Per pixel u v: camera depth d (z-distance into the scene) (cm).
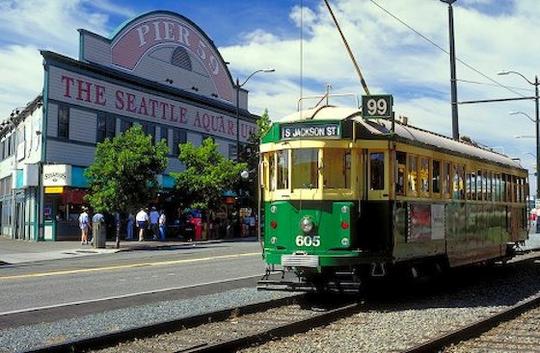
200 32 4734
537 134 4422
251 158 4416
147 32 4188
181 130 4462
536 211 4391
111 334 878
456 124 2630
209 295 1401
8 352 835
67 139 3603
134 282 1664
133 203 3117
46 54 3475
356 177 1216
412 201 1298
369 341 901
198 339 916
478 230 1633
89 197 3152
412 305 1253
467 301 1312
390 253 1217
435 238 1384
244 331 978
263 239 1301
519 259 2261
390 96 1253
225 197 4275
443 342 869
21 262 2484
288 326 954
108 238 3812
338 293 1312
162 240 3741
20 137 4022
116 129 3912
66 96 3597
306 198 1220
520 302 1237
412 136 1334
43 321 1089
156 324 957
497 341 908
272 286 1269
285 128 1261
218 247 3134
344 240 1191
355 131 1218
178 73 4484
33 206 3647
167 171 4262
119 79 3931
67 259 2581
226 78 5059
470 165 1599
